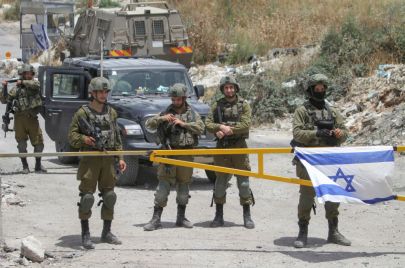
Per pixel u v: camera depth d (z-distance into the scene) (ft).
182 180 72.38
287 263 59.41
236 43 201.98
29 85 99.66
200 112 93.91
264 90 149.07
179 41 170.60
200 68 189.78
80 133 63.72
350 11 194.70
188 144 71.51
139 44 167.94
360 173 61.46
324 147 61.72
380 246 65.57
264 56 190.60
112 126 64.08
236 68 180.55
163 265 59.06
